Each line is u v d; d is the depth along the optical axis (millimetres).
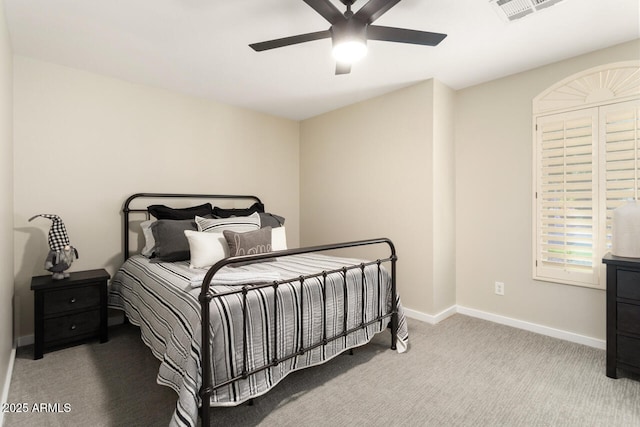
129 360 2154
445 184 2947
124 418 1563
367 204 3354
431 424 1525
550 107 2500
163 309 1755
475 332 2611
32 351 2285
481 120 2908
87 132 2648
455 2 1757
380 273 2289
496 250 2830
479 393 1771
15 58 2342
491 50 2297
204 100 3336
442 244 2916
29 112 2398
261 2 1758
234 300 1510
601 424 1515
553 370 2008
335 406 1660
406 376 1948
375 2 1468
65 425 1511
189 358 1338
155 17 1895
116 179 2797
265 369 1574
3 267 1741
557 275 2477
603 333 2301
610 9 1813
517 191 2695
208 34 2084
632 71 2152
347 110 3557
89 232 2668
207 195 3291
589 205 2320
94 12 1841
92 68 2590
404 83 2912
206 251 2270
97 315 2408
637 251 1898
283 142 4043
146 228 2736
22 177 2377
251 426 1506
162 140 3053
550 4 1774
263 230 2477
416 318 2920
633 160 2143
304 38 1708
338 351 1946
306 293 1780
